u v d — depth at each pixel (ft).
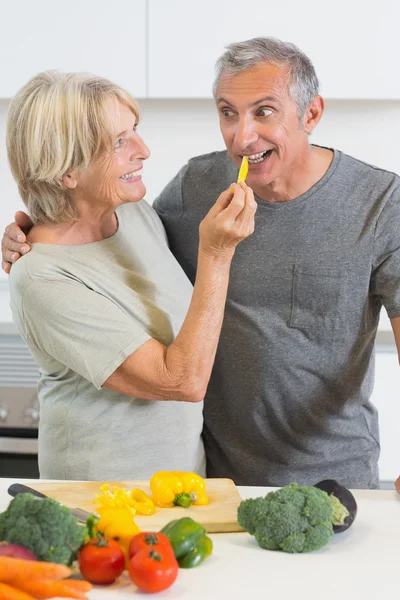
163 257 6.89
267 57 6.09
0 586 4.30
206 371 6.04
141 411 6.43
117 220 6.74
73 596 4.34
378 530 5.26
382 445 10.46
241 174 5.97
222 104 6.24
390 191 6.73
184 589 4.54
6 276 11.50
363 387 7.24
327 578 4.65
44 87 5.93
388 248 6.77
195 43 10.63
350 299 6.88
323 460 7.28
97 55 10.75
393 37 10.49
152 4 10.59
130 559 4.60
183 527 4.80
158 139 11.80
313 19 10.49
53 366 6.51
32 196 6.24
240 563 4.83
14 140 6.06
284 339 6.95
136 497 5.52
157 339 6.37
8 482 6.06
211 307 5.89
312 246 6.82
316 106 6.49
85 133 5.86
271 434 7.21
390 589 4.52
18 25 10.73
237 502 5.62
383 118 11.63
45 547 4.46
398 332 6.93
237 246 6.97
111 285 6.27
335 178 6.81
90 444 6.40
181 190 7.29
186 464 6.73
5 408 10.58
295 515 4.93
